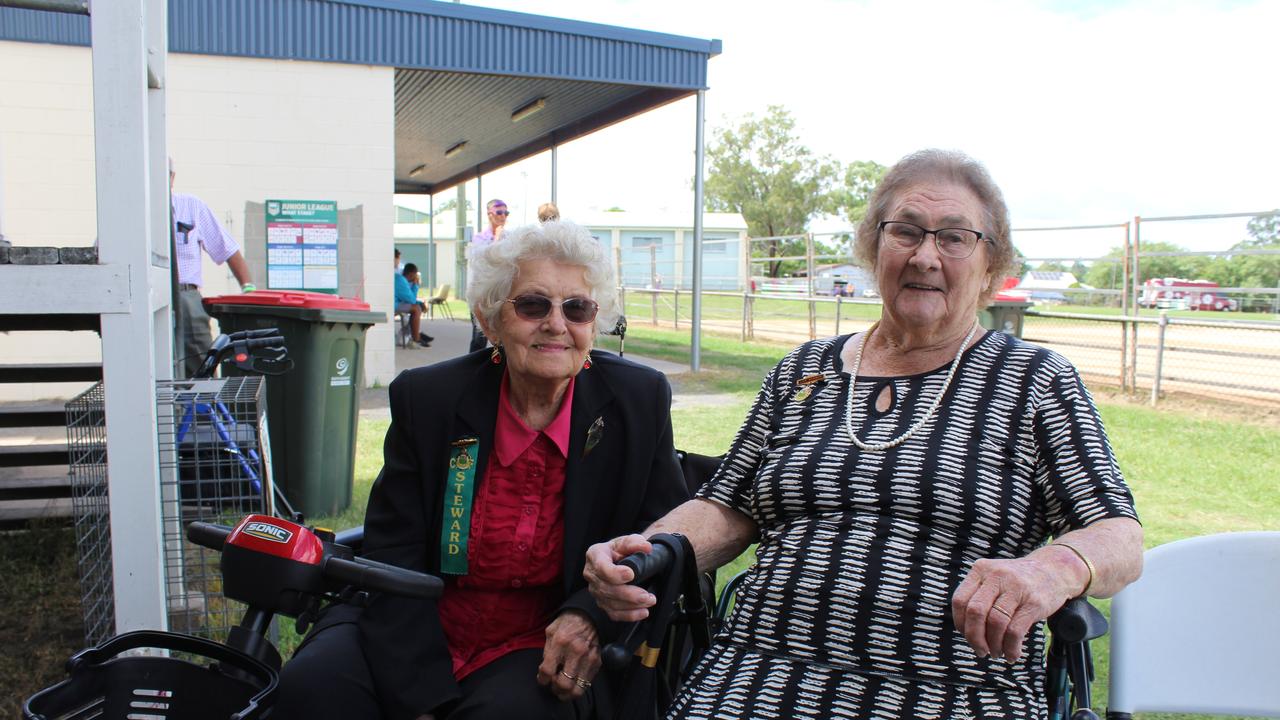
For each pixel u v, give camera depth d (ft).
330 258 34.14
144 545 9.07
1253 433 25.00
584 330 6.90
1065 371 6.64
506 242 6.97
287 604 5.72
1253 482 19.94
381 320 17.07
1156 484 19.84
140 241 8.88
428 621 6.73
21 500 17.75
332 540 6.52
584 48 35.40
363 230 34.32
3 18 29.66
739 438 7.64
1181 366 34.88
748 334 55.67
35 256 8.68
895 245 6.97
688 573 6.68
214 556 11.48
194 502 10.90
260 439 10.24
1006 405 6.60
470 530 7.06
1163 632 6.33
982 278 7.15
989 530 6.33
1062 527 6.26
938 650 6.14
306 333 16.31
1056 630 5.33
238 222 33.22
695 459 8.84
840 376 7.34
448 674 6.63
